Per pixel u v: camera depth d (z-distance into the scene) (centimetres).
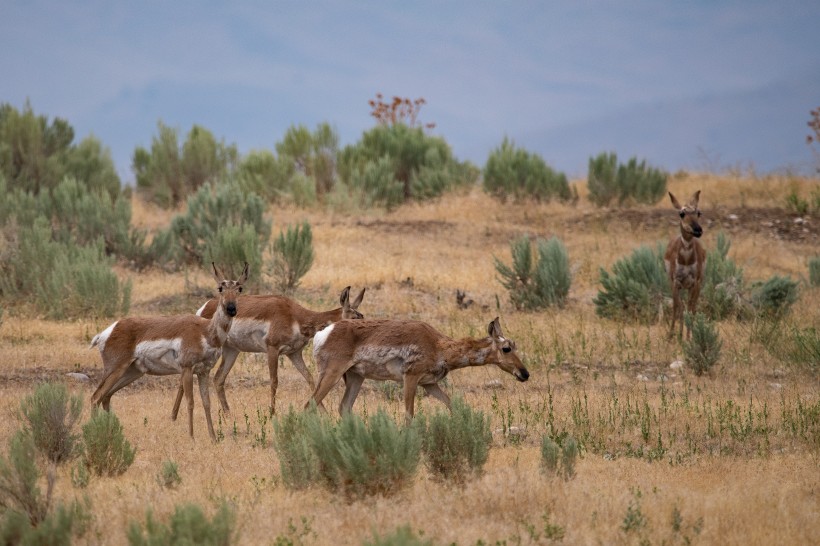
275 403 4944
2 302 7400
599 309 7294
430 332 4259
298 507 3084
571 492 3178
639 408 4753
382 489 3206
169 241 8875
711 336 5656
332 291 7788
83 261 7606
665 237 10050
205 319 4338
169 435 4278
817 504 3172
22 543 2639
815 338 5853
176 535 2595
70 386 5266
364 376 4338
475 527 2855
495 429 4359
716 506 3048
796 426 4350
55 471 3416
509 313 7369
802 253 9669
